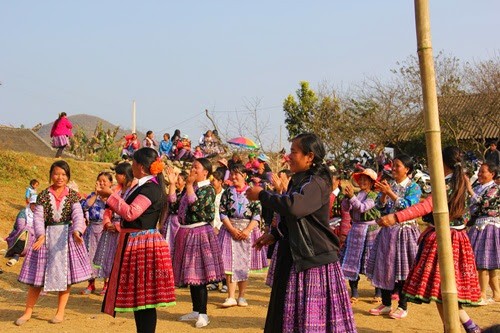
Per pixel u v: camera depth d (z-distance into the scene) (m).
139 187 5.60
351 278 7.94
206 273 6.90
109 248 8.22
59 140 20.50
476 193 8.16
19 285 8.98
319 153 4.60
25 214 10.12
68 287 6.88
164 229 8.27
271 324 4.58
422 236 6.17
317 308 4.43
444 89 29.72
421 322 7.13
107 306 5.61
